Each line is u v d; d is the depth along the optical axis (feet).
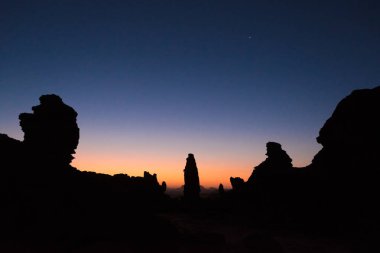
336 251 80.02
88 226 47.21
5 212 39.96
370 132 114.62
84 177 63.26
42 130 58.90
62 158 61.11
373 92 122.62
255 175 200.64
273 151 196.85
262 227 127.95
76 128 65.36
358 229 96.48
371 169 108.27
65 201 50.08
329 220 113.29
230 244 79.46
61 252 38.91
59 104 63.10
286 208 143.23
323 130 141.90
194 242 51.44
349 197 112.16
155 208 198.08
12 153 51.52
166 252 46.39
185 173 249.55
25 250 35.45
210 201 243.60
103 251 40.19
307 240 97.55
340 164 125.70
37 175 50.75
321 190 130.52
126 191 69.77
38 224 41.73
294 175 162.20
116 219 51.88
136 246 44.65
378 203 99.09
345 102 130.82
